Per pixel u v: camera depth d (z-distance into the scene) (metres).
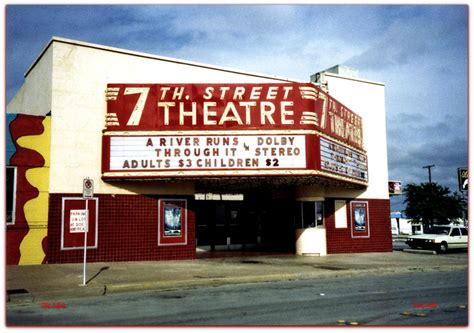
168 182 17.72
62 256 15.78
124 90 16.59
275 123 16.84
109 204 16.73
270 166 16.59
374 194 23.80
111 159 16.36
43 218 15.65
